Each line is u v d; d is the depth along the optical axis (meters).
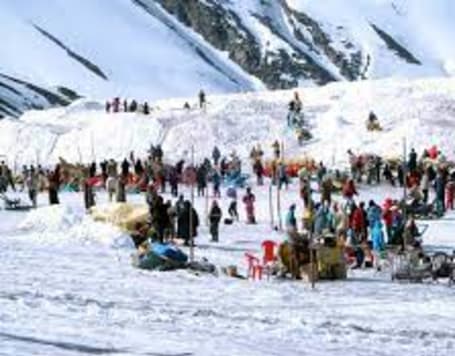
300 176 68.06
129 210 46.88
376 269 40.62
